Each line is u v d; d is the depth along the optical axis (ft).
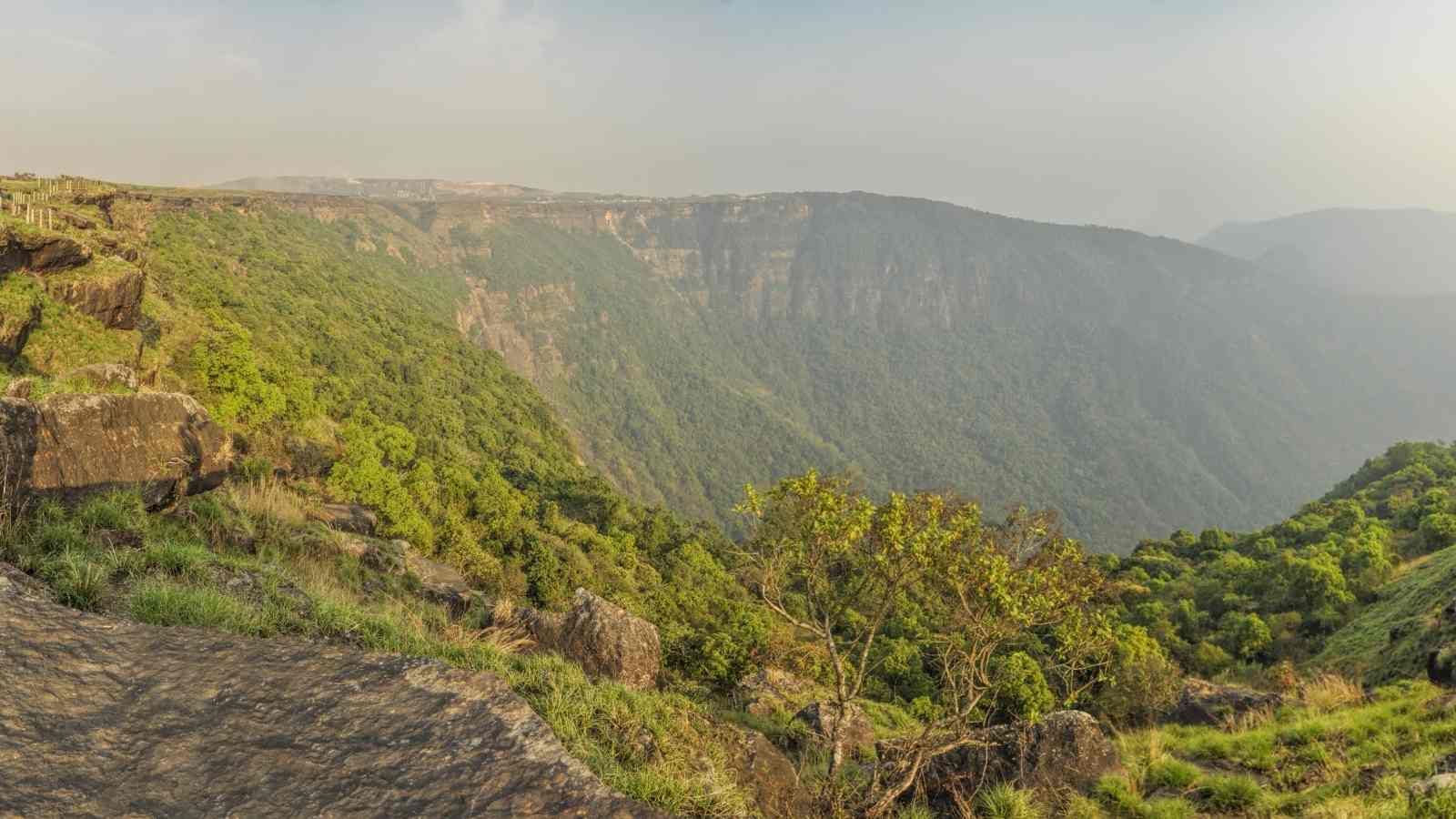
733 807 18.11
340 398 236.22
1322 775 28.22
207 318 182.50
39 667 9.57
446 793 8.67
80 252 103.96
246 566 21.72
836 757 26.48
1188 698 56.34
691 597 176.55
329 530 39.42
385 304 437.99
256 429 132.98
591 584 152.87
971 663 26.78
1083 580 26.14
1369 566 174.81
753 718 39.63
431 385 331.98
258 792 8.23
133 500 22.75
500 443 314.35
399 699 10.46
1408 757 26.55
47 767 7.86
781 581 27.71
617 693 24.02
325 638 18.04
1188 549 279.28
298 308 316.19
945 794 28.86
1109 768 29.60
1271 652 155.94
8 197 171.32
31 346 88.07
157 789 7.99
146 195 426.10
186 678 10.23
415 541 114.83
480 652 22.20
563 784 9.13
